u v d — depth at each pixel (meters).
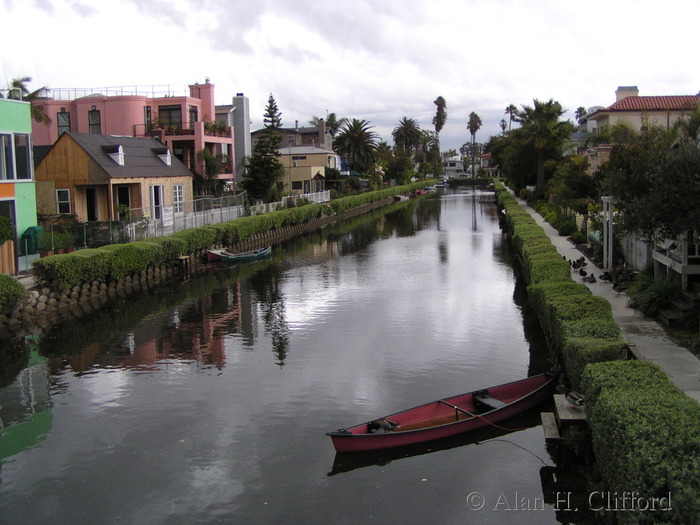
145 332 22.75
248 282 32.59
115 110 52.66
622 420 8.27
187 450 13.12
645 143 18.28
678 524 6.54
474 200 103.19
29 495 11.52
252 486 11.62
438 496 11.10
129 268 30.77
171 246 34.69
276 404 15.45
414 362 18.39
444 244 46.88
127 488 11.67
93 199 41.47
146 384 17.19
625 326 16.77
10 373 18.44
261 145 58.31
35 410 15.54
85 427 14.41
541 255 25.30
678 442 7.42
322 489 11.47
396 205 93.38
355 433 12.50
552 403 14.48
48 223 33.34
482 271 34.12
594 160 37.19
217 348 20.48
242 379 17.36
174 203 41.09
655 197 14.48
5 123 27.69
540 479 11.48
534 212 59.66
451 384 16.50
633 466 7.43
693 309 16.58
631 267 25.08
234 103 64.75
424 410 13.55
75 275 26.95
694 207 14.07
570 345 12.75
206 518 10.64
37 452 13.21
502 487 11.28
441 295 27.81
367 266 36.91
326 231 59.16
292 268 36.91
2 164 27.62
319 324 23.17
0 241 24.77
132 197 42.72
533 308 21.77
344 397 15.80
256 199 58.69
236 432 13.91
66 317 25.22
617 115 54.88
